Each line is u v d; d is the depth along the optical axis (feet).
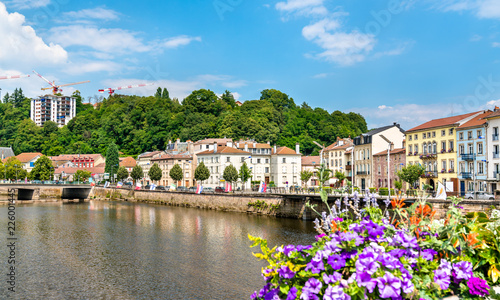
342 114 566.36
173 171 347.77
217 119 548.31
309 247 24.79
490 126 198.49
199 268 97.60
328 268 22.72
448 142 223.51
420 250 24.36
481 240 26.48
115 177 453.17
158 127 564.71
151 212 229.25
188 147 414.82
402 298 21.48
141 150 566.36
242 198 229.04
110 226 169.37
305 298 20.93
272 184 317.42
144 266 99.60
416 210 28.81
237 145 375.04
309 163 365.40
